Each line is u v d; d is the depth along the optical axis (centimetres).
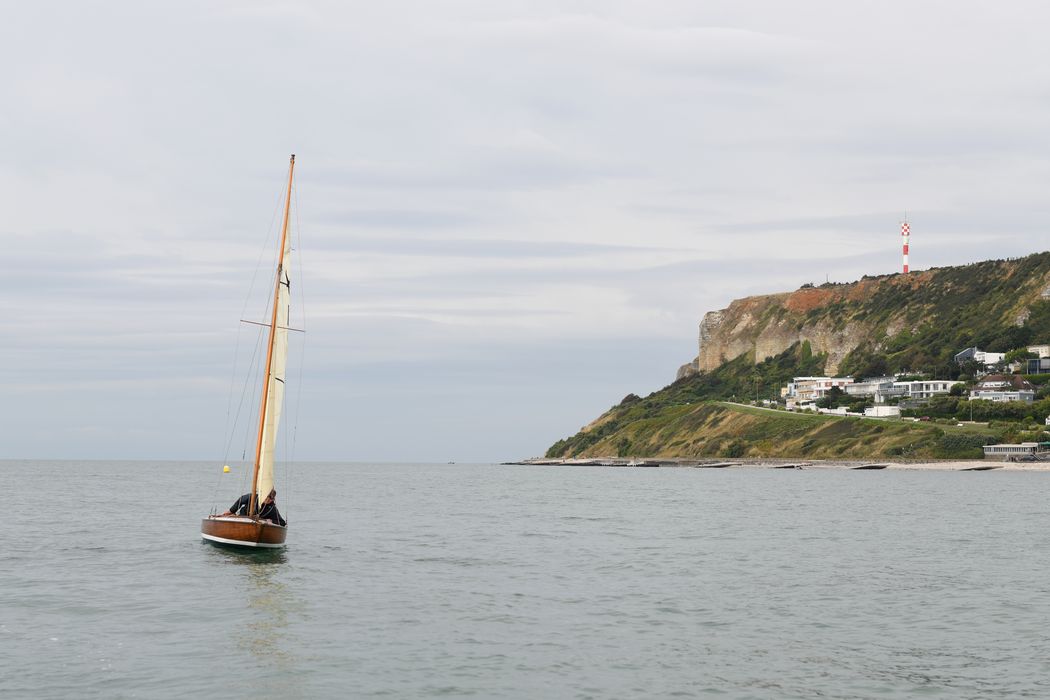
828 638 3450
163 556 5497
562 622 3712
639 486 16662
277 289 5362
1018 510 9681
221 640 3381
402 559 5556
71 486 15212
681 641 3400
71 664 3045
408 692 2781
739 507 10412
